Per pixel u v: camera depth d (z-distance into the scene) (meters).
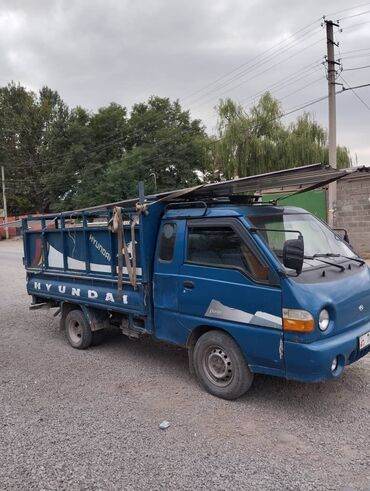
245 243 4.41
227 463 3.48
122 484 3.24
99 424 4.19
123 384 5.20
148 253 5.38
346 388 4.84
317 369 3.94
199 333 4.99
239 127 32.69
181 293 5.00
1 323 8.70
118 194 45.88
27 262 7.91
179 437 3.91
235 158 32.62
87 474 3.37
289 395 4.72
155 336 5.42
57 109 61.09
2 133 60.19
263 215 4.72
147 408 4.52
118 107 55.31
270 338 4.18
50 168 59.12
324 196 18.16
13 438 3.96
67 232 6.78
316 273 4.35
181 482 3.25
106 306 6.06
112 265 5.96
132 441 3.85
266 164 32.16
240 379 4.50
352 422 4.09
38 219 7.46
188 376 5.39
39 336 7.64
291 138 31.50
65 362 6.12
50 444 3.83
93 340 6.68
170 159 48.81
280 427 4.05
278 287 4.12
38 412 4.49
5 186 59.59
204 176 50.31
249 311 4.34
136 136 53.69
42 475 3.37
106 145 53.75
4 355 6.55
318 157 30.89
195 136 52.25
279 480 3.24
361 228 16.70
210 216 4.77
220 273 4.59
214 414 4.34
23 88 63.25
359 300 4.48
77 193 51.56
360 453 3.57
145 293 5.40
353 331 4.35
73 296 6.67
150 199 5.54
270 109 33.16
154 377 5.40
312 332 3.96
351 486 3.16
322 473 3.32
